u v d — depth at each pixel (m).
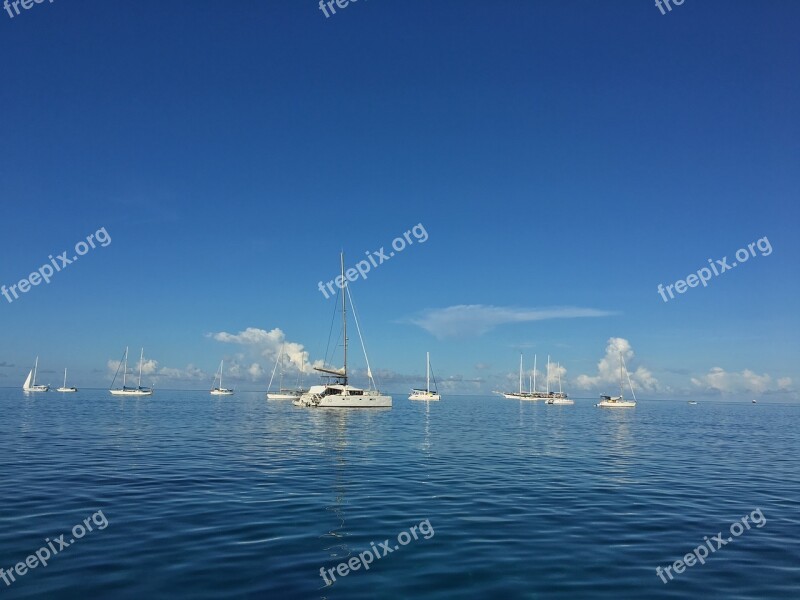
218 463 21.48
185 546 10.43
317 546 10.60
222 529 11.66
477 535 11.64
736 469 22.80
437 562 9.82
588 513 13.93
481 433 39.31
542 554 10.41
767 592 8.63
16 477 17.66
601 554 10.48
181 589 8.27
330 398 71.44
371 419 53.25
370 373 75.19
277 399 116.69
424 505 14.47
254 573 9.03
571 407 109.50
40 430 34.81
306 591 8.30
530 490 17.00
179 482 17.11
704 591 8.63
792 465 24.33
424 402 123.94
